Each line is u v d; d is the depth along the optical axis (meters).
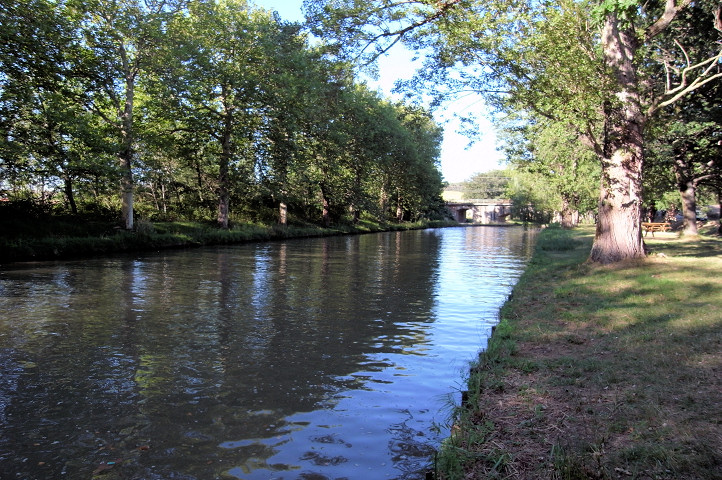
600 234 13.91
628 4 8.05
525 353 6.19
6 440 4.08
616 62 12.38
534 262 17.89
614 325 7.15
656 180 24.17
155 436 4.16
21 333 7.55
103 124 24.42
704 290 9.07
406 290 12.15
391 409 4.77
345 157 44.50
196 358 6.37
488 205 109.88
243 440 4.10
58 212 23.14
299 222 41.69
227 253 21.97
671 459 3.23
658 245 20.52
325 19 11.29
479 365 5.81
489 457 3.50
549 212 74.81
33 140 19.20
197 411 4.68
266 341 7.23
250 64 29.62
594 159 26.98
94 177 20.59
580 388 4.80
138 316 8.82
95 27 21.41
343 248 26.53
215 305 9.91
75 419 4.50
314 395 5.12
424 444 4.04
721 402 4.10
